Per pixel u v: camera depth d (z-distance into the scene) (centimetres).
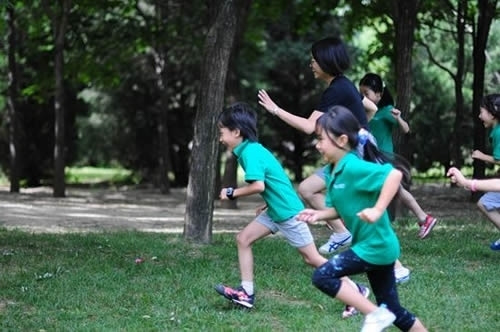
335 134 463
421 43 1962
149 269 752
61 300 629
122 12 2083
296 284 687
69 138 2658
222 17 909
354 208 462
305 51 2470
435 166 2683
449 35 2412
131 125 2572
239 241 606
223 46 910
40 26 2080
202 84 926
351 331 541
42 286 680
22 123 2580
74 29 2095
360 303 459
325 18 1889
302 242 591
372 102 723
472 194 1748
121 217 1402
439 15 1909
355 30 2147
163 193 2180
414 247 897
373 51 2022
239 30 1659
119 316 588
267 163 585
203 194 927
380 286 475
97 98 2542
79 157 2712
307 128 615
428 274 739
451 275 736
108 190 2412
